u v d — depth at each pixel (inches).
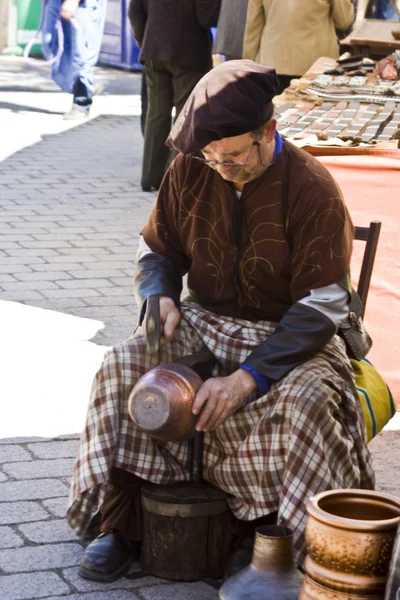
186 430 147.1
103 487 154.9
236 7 425.1
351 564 114.3
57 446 200.1
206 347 160.1
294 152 155.2
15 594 151.2
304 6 398.0
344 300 153.9
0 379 229.8
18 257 329.4
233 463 151.7
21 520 172.4
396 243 216.1
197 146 146.7
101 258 333.7
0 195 412.8
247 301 160.7
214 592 154.5
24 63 804.6
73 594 152.2
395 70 333.4
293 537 140.7
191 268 164.1
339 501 125.1
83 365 241.0
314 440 143.3
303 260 153.5
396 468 197.9
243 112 144.6
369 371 174.7
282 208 153.6
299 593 126.9
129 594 152.9
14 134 535.8
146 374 147.9
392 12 654.5
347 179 215.0
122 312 282.4
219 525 156.8
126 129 569.9
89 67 581.0
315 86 322.3
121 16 799.1
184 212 161.2
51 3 577.0
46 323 268.4
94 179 447.8
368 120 268.2
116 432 153.4
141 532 160.4
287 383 147.4
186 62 399.5
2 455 195.0
